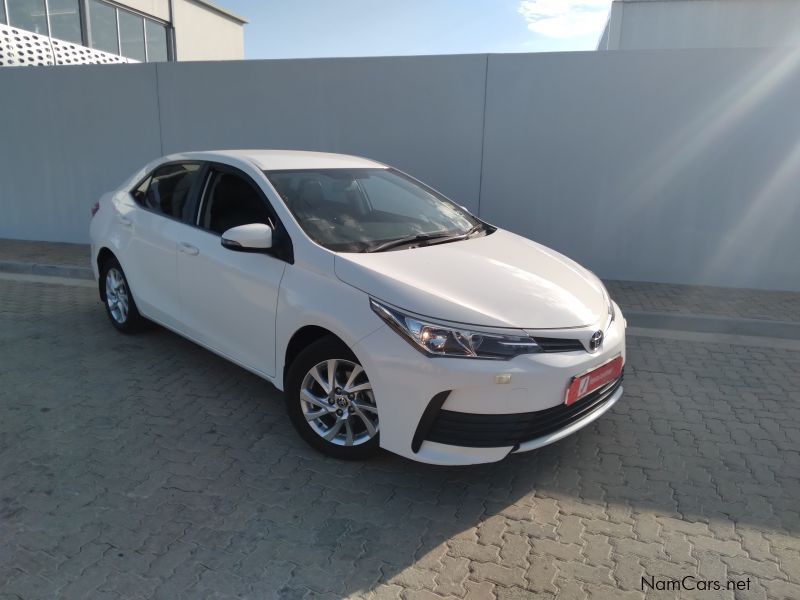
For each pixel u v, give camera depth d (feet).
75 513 9.47
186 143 27.45
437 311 9.55
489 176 24.47
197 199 14.14
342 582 8.24
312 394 11.12
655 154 22.94
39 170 29.50
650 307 20.52
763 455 11.84
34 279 24.16
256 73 25.93
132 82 27.45
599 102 23.00
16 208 30.27
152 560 8.52
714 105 22.15
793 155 21.88
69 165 29.14
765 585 8.39
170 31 69.82
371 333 9.79
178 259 13.93
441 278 10.54
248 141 26.73
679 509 10.08
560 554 8.93
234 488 10.26
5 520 9.25
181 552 8.70
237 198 13.21
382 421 9.88
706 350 17.62
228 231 11.44
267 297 11.55
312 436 11.21
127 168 28.50
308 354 10.80
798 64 21.22
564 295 10.82
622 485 10.74
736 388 14.98
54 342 16.81
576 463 11.42
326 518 9.57
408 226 13.26
